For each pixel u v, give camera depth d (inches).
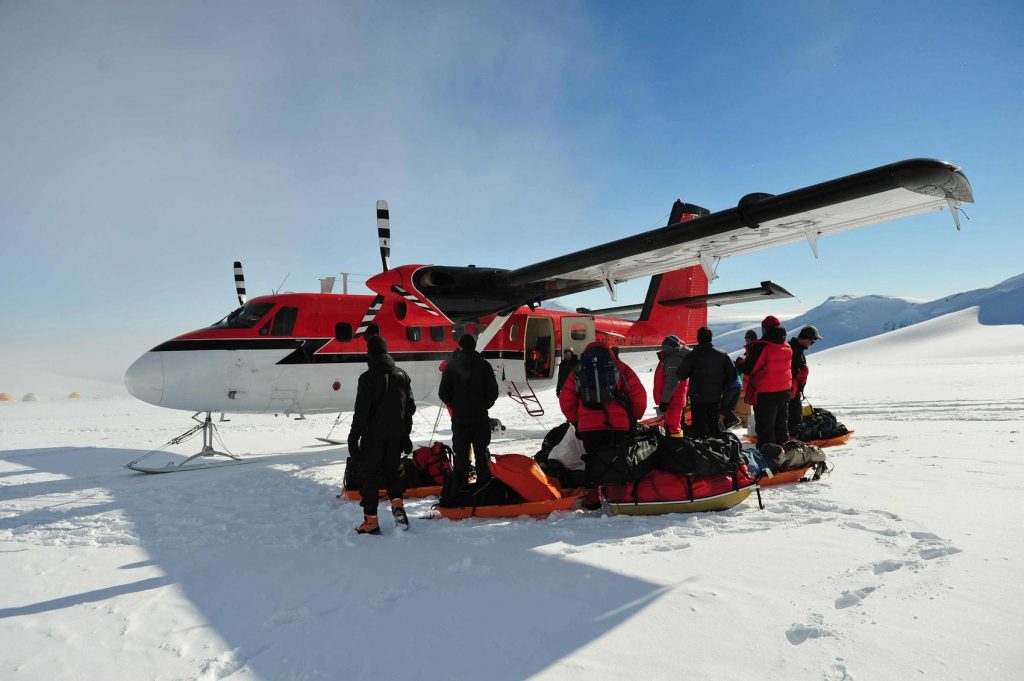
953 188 204.4
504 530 168.6
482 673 86.0
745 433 349.1
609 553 138.6
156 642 102.8
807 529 151.3
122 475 296.5
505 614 106.0
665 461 181.3
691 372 226.7
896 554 127.3
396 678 86.4
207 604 119.7
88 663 95.5
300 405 347.3
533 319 427.2
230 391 326.6
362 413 171.2
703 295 460.1
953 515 155.7
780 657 85.1
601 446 186.4
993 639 87.0
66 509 220.7
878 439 307.9
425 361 370.3
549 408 704.4
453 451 197.0
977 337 3710.6
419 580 126.1
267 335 332.8
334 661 92.7
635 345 482.6
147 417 669.9
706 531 154.4
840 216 241.0
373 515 171.8
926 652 84.0
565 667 85.8
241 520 196.4
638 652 89.0
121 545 167.0
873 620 95.0
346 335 349.7
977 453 254.4
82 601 122.6
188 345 323.0
